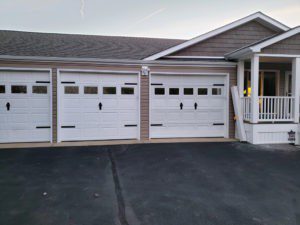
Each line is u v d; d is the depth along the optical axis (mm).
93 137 7254
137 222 2619
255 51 6621
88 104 7168
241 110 7484
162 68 7414
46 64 6781
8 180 3926
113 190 3533
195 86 7691
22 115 6855
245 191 3527
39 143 6840
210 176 4191
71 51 7496
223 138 7719
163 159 5281
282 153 5879
